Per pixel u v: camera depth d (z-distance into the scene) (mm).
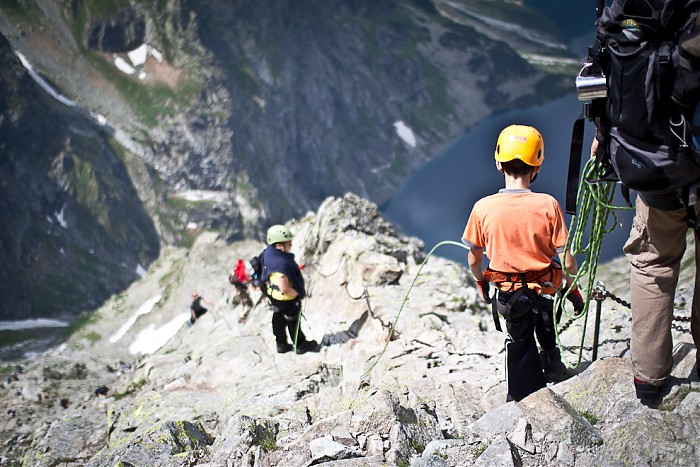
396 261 14266
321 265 15625
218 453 6426
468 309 12250
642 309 5117
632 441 4734
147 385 16281
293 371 10672
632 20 4160
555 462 4969
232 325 21109
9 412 24016
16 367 48844
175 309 79625
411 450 5465
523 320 6121
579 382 6133
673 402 5297
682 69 3977
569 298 6492
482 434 5445
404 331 11172
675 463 4496
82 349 79125
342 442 5648
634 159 4402
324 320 13539
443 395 7391
